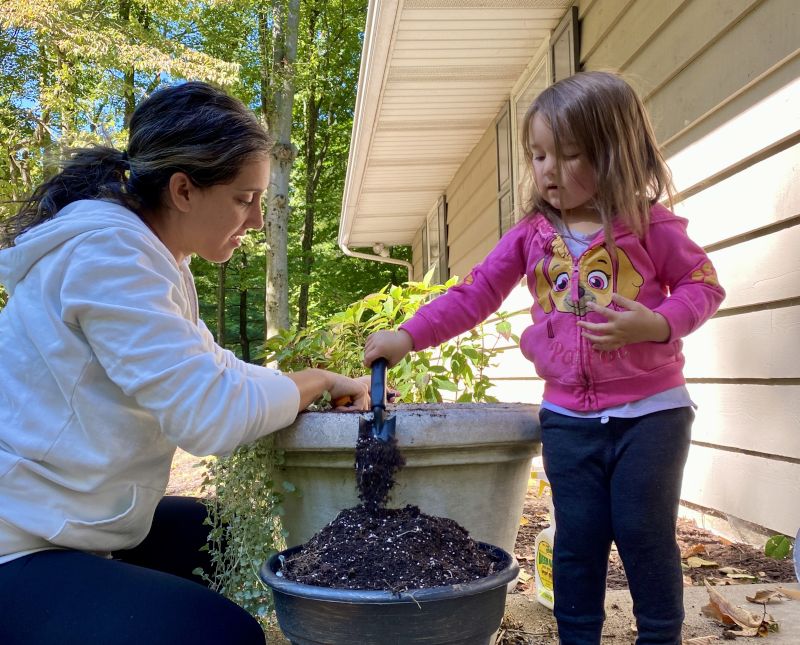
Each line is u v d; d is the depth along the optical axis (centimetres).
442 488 168
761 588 225
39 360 139
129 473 145
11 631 128
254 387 148
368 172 935
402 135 788
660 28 353
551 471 166
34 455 136
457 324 179
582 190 163
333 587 126
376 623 121
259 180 156
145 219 156
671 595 152
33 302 142
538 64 576
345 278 1977
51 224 142
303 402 165
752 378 286
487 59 599
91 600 129
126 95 1220
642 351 157
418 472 166
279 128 1321
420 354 237
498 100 698
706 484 321
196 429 136
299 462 174
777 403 271
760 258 278
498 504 177
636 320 148
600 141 159
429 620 121
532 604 223
